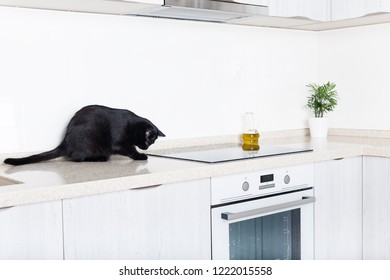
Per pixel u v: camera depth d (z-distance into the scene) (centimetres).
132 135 216
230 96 287
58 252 160
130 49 246
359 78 311
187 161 211
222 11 233
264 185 217
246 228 216
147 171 184
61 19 224
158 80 256
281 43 310
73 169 192
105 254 171
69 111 228
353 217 256
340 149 245
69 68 227
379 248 253
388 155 244
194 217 194
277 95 309
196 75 271
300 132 321
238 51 289
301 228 234
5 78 211
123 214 175
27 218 154
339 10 277
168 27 258
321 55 327
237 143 282
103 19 236
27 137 217
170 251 188
